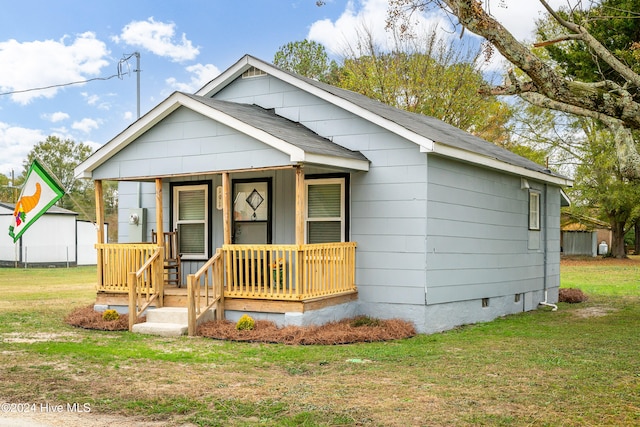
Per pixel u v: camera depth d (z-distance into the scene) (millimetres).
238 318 11547
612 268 32375
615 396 7000
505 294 14938
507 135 36656
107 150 12812
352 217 12375
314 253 11180
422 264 11664
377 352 9633
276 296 11031
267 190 13375
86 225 39000
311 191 12883
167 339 10719
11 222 36375
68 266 36812
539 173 16188
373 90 35062
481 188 13820
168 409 6516
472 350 9898
